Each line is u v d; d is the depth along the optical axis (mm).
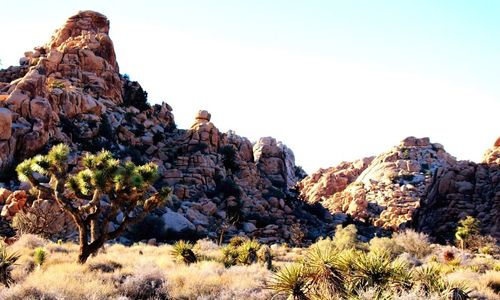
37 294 12344
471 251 49969
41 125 55281
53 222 38969
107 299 12766
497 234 66250
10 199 41719
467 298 10031
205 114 88438
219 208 66125
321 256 9938
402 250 36500
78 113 68688
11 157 50719
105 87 82188
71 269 16344
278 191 82562
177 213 55844
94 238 20062
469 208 74562
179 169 73625
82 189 20250
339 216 87375
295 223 69438
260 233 62344
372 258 10406
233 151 82875
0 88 61188
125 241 45500
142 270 16125
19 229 36688
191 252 22031
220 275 17625
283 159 101188
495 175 75938
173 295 13766
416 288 9422
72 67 81438
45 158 19594
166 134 86250
